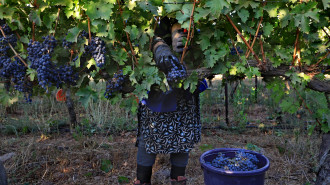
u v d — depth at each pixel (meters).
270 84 2.10
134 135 4.67
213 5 1.52
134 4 1.54
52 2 1.57
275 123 5.15
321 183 2.28
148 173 2.34
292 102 2.19
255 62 1.84
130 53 1.75
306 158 3.54
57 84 1.69
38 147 3.89
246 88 7.34
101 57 1.61
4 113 5.74
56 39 1.71
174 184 2.34
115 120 5.09
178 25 1.95
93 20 1.54
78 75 1.74
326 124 2.20
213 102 6.72
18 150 3.84
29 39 1.75
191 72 1.86
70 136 4.59
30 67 1.64
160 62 1.75
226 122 5.11
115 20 1.62
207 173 2.35
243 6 1.67
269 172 3.28
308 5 1.63
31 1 1.64
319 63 1.97
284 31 1.94
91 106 5.27
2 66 1.71
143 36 1.69
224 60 1.85
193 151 3.85
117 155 3.71
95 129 4.77
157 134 2.17
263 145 4.13
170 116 2.16
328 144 2.29
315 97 2.16
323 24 1.83
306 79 1.90
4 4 1.62
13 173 3.17
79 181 3.12
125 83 1.82
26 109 5.77
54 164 3.47
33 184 3.02
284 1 1.65
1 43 1.67
